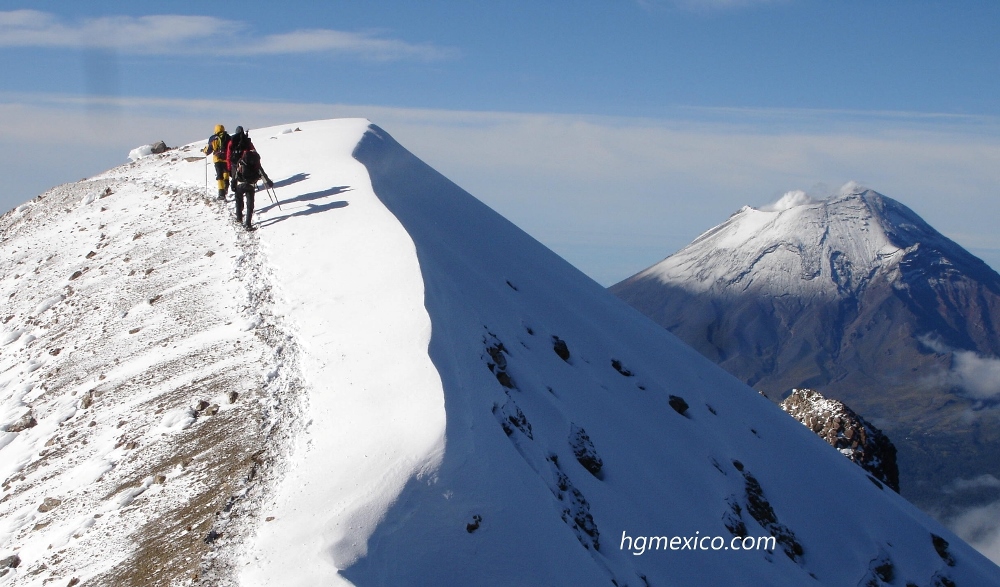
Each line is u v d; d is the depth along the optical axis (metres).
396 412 12.08
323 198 21.80
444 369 13.15
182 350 16.20
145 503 12.14
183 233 21.73
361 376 13.25
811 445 29.14
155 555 10.77
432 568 9.93
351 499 10.38
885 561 23.58
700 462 20.91
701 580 15.55
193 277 19.03
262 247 19.38
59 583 11.38
